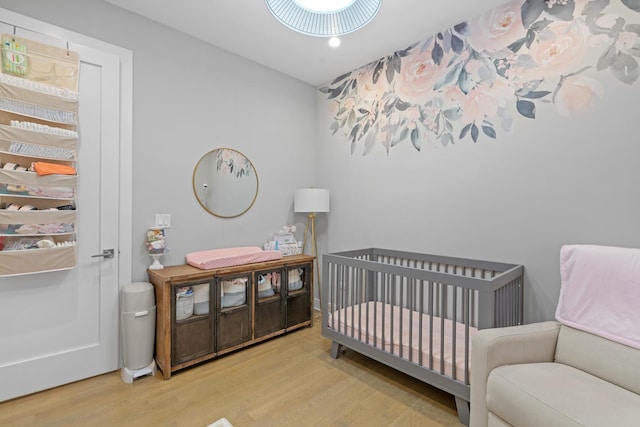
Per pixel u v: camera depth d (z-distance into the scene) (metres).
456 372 1.81
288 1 1.89
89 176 2.18
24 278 1.95
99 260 2.23
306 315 3.14
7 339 1.91
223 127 2.96
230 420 1.78
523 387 1.34
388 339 2.21
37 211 1.93
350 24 2.03
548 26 2.06
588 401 1.23
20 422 1.74
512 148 2.23
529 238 2.16
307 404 1.93
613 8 1.83
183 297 2.30
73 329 2.13
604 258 1.58
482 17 2.37
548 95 2.07
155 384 2.13
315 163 3.77
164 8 2.35
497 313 1.80
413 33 2.64
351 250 3.17
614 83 1.83
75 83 2.09
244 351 2.65
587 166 1.93
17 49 1.89
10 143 1.84
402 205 2.91
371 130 3.18
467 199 2.47
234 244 3.06
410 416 1.82
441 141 2.62
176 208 2.65
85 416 1.80
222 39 2.78
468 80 2.45
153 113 2.51
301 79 3.60
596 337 1.53
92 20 2.21
